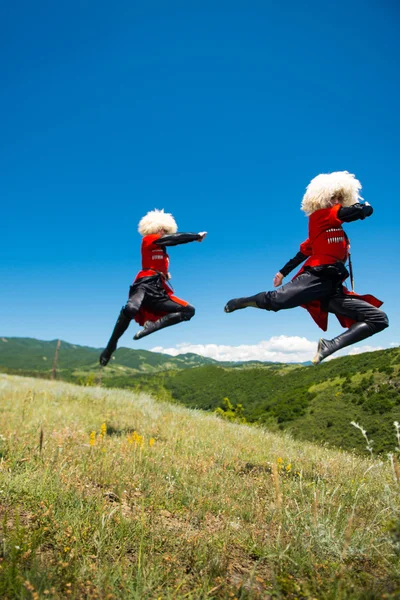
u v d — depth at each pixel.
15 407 10.55
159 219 6.67
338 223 4.84
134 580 2.59
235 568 3.00
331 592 2.50
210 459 6.19
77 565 2.64
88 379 27.06
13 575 2.34
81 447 6.01
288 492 4.74
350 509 4.18
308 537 3.37
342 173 5.14
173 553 3.06
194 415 14.59
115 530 3.25
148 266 6.50
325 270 4.69
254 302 4.81
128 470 5.12
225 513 4.07
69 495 3.91
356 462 6.68
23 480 4.12
